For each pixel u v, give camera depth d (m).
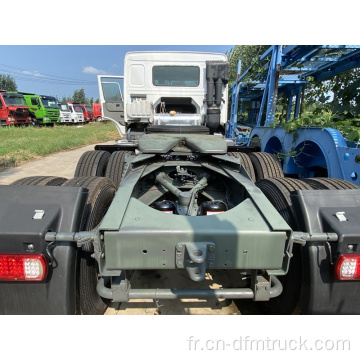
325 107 5.61
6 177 7.14
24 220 1.68
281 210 2.26
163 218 1.73
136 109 4.41
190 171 3.17
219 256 1.64
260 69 6.82
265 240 1.64
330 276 1.79
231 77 12.22
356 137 3.01
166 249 1.62
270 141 5.34
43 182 2.44
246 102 10.95
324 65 6.09
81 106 34.41
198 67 4.73
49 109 24.70
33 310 1.75
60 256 1.74
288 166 4.52
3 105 19.80
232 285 2.69
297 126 4.25
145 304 2.47
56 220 1.77
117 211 1.78
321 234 1.67
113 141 17.50
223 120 4.84
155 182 2.99
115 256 1.63
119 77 5.13
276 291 1.81
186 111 5.24
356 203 1.91
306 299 1.85
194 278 1.60
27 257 1.59
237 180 2.41
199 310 2.41
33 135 16.05
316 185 2.53
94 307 2.15
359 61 5.28
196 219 1.74
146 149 2.75
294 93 7.75
